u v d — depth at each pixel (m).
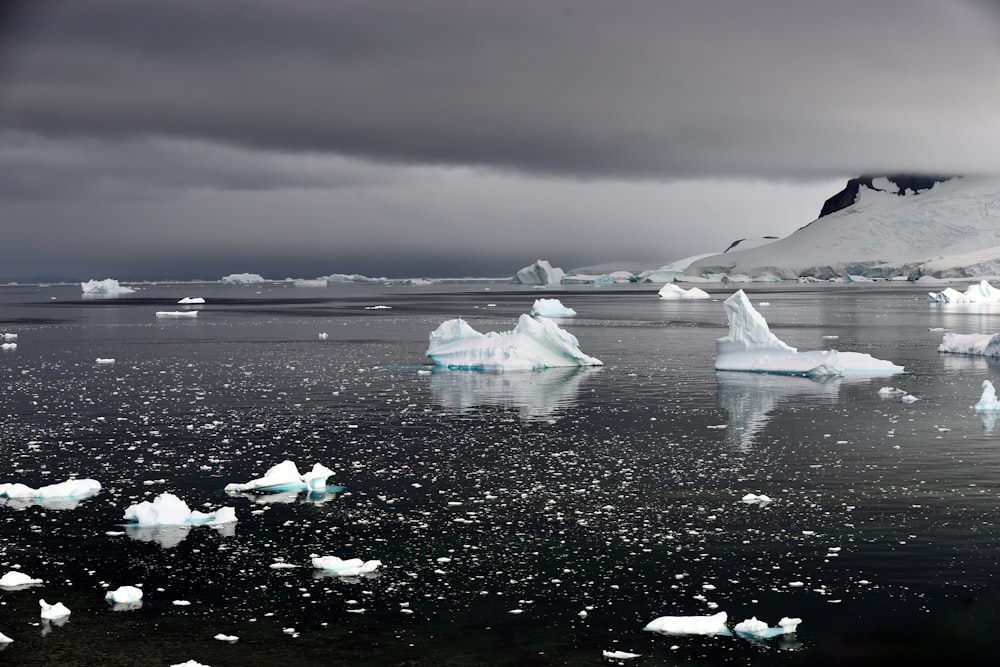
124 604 13.18
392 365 42.97
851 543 15.38
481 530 16.27
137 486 19.44
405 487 19.16
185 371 40.31
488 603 13.16
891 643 11.84
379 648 11.82
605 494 18.47
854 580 13.80
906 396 30.20
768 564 14.48
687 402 30.39
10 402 30.77
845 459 21.42
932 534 15.79
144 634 12.22
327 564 14.44
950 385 34.00
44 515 17.33
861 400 30.48
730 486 19.02
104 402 30.70
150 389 34.03
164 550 15.34
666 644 11.88
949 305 105.88
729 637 12.05
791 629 12.20
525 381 36.25
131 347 53.75
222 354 49.06
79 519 17.06
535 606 13.05
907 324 71.38
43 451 22.88
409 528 16.42
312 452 22.69
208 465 21.38
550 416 27.73
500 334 42.28
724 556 14.84
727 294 159.50
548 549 15.26
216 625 12.49
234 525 16.69
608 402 30.48
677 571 14.24
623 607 12.99
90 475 20.44
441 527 16.45
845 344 52.81
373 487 19.19
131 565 14.67
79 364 43.50
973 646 11.73
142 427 26.05
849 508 17.34
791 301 121.25
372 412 28.59
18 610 12.98
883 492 18.41
